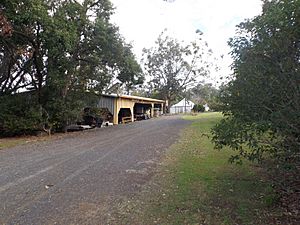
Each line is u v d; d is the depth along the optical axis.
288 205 4.63
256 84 3.87
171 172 6.98
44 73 17.36
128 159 8.71
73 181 6.23
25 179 6.38
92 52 18.70
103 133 17.00
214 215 4.34
